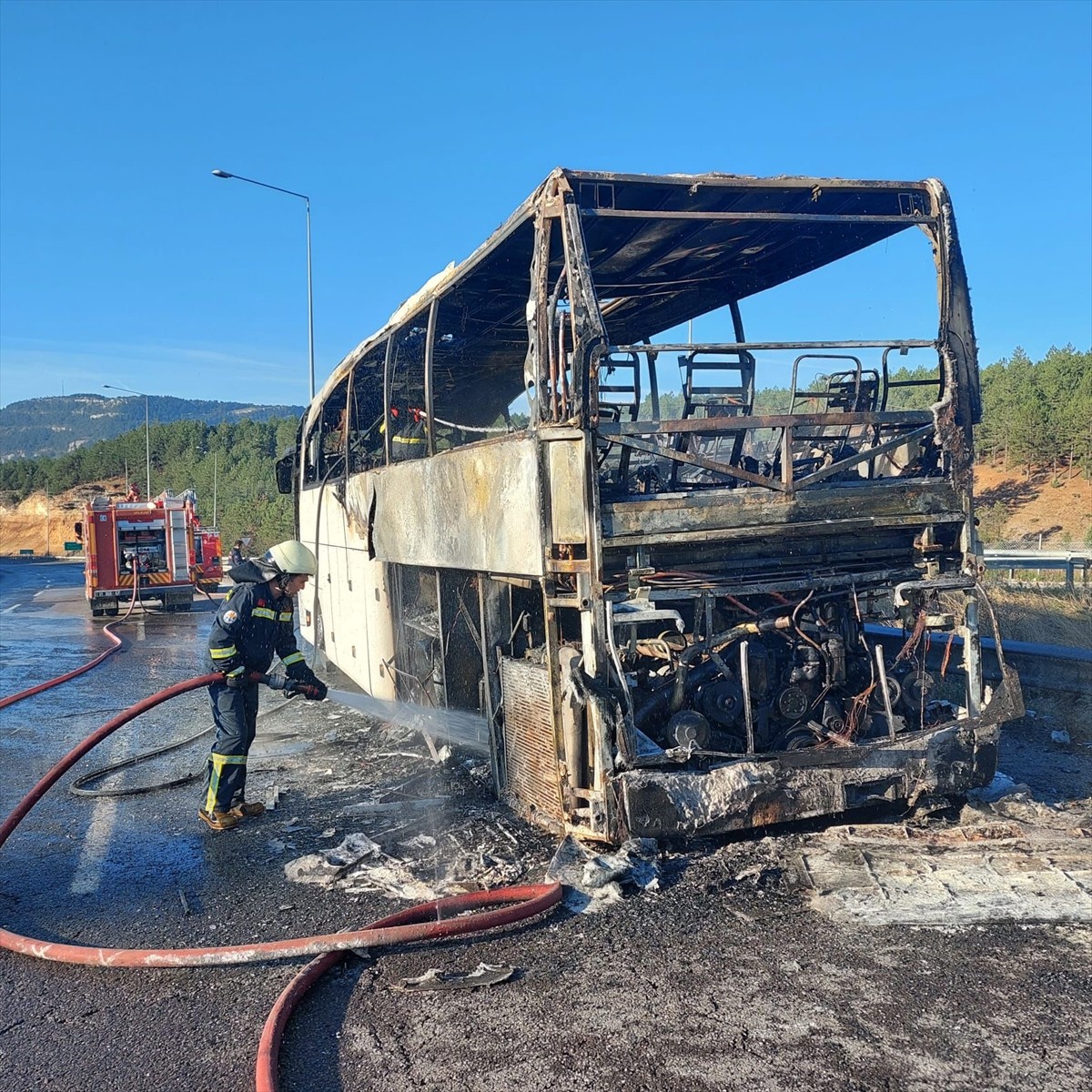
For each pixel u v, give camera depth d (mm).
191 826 6047
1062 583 15602
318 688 6285
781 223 5570
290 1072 3168
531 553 4988
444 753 7039
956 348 5340
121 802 6656
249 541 19984
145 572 21609
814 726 5184
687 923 4129
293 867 5121
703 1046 3193
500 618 6004
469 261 5750
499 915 4145
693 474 6980
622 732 4734
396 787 6621
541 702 5277
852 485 5172
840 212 5445
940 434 5312
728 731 5164
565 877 4613
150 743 8422
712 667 5168
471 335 7609
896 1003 3412
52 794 6891
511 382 9141
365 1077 3127
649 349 4836
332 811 6188
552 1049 3219
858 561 5355
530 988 3637
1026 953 3732
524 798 5613
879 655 5129
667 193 5012
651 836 4699
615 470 5277
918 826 5121
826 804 4934
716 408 7188
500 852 5156
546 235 4887
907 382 5676
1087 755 6730
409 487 7203
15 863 5477
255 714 6164
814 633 5246
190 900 4801
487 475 5520
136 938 4375
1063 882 4297
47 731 9117
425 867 5027
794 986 3557
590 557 4758
